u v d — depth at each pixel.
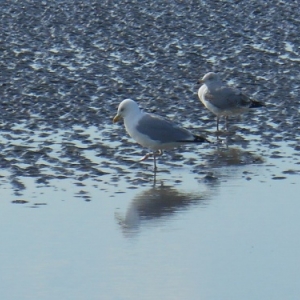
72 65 26.23
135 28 30.81
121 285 13.17
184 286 13.16
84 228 15.08
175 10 33.56
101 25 31.08
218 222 15.39
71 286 13.12
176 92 23.73
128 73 25.44
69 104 22.47
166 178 17.55
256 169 18.11
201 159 18.81
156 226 15.19
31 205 15.97
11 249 14.28
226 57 27.56
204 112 22.25
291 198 16.45
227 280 13.34
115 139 19.92
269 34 30.39
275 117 21.75
